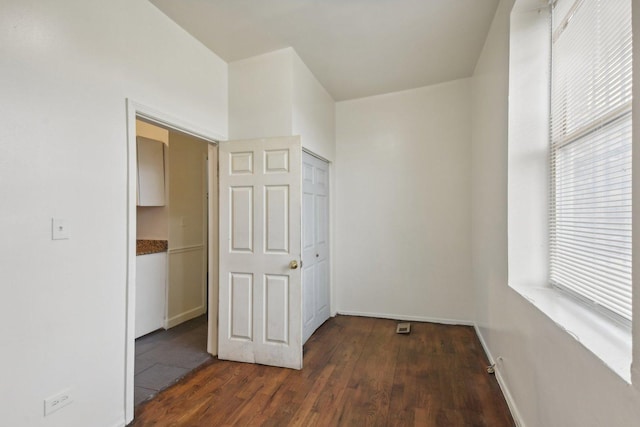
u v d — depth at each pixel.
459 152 3.61
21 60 1.44
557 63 1.83
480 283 3.07
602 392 1.00
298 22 2.41
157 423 1.92
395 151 3.85
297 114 2.88
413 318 3.79
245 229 2.74
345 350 2.95
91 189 1.73
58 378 1.57
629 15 1.19
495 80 2.36
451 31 2.58
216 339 2.87
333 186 4.02
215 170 2.88
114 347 1.85
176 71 2.35
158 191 3.66
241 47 2.71
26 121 1.46
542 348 1.49
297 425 1.90
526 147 1.97
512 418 1.94
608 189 1.34
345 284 4.05
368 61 3.06
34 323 1.48
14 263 1.41
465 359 2.74
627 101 1.20
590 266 1.47
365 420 1.94
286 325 2.62
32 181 1.48
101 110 1.79
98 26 1.78
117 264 1.87
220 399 2.17
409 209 3.80
